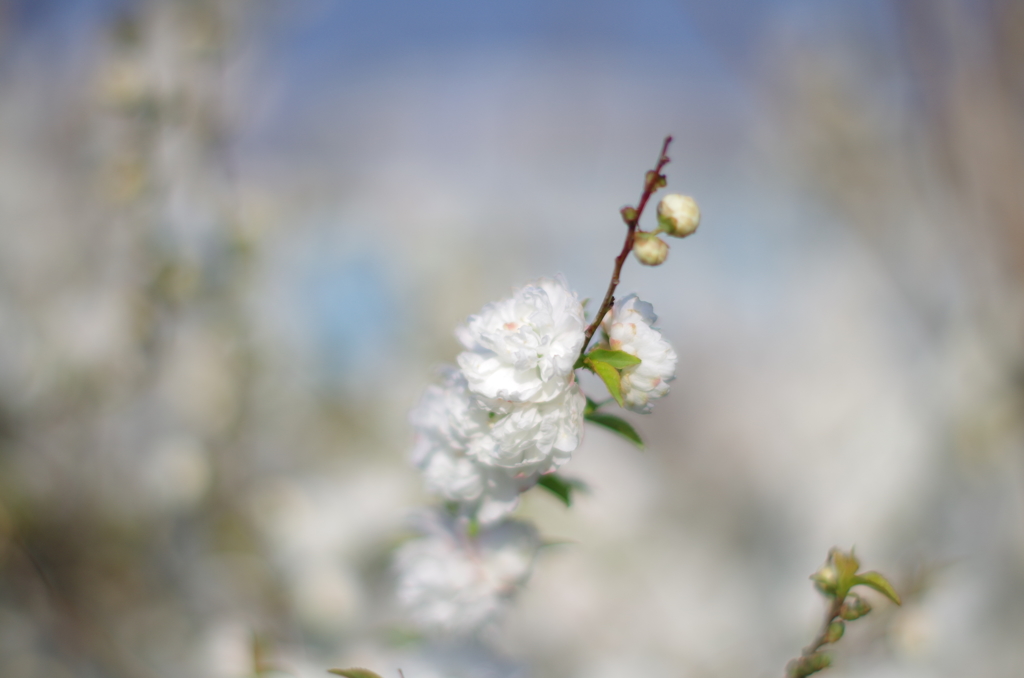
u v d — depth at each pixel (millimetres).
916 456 918
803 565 932
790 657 794
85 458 787
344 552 722
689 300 1533
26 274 868
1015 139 783
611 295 381
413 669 438
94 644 647
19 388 792
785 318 1368
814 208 1208
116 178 748
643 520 965
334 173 1241
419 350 1087
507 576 426
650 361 381
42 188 918
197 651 655
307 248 1079
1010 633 708
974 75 775
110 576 736
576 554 815
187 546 744
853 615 409
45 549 740
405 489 810
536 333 383
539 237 1389
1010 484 820
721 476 1168
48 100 936
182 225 784
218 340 812
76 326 823
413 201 1298
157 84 762
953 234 839
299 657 569
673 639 802
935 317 919
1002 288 816
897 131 933
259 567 723
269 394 898
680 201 380
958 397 877
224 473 794
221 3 829
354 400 985
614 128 1387
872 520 924
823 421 1072
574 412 383
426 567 429
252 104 938
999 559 780
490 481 398
